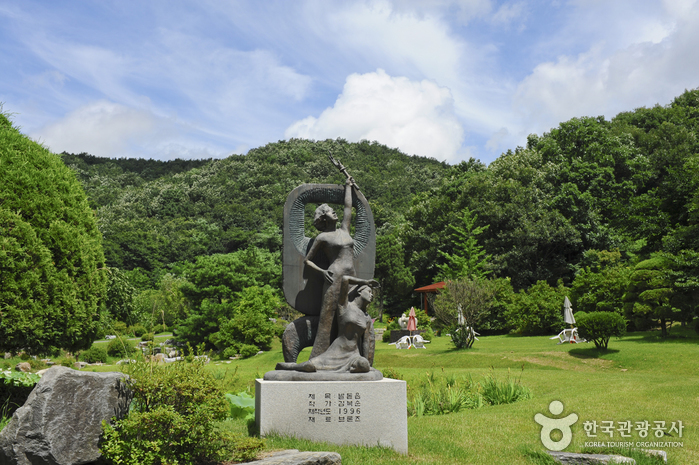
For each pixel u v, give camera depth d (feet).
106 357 85.61
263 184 310.45
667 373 44.91
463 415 27.96
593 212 116.26
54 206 24.47
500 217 118.01
